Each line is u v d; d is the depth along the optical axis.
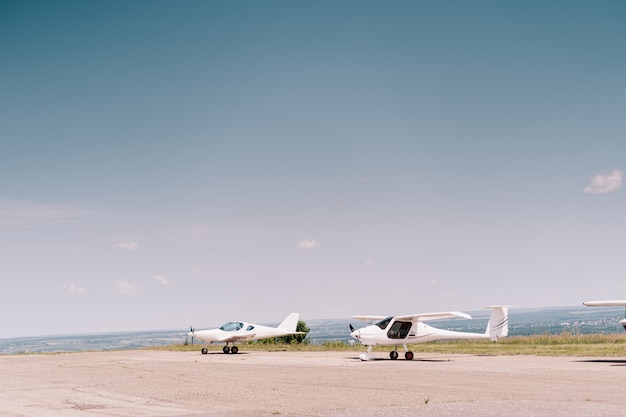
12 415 13.45
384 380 19.86
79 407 14.61
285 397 15.97
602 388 16.56
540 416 11.88
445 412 12.61
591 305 28.47
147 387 18.86
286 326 44.38
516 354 32.56
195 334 40.00
